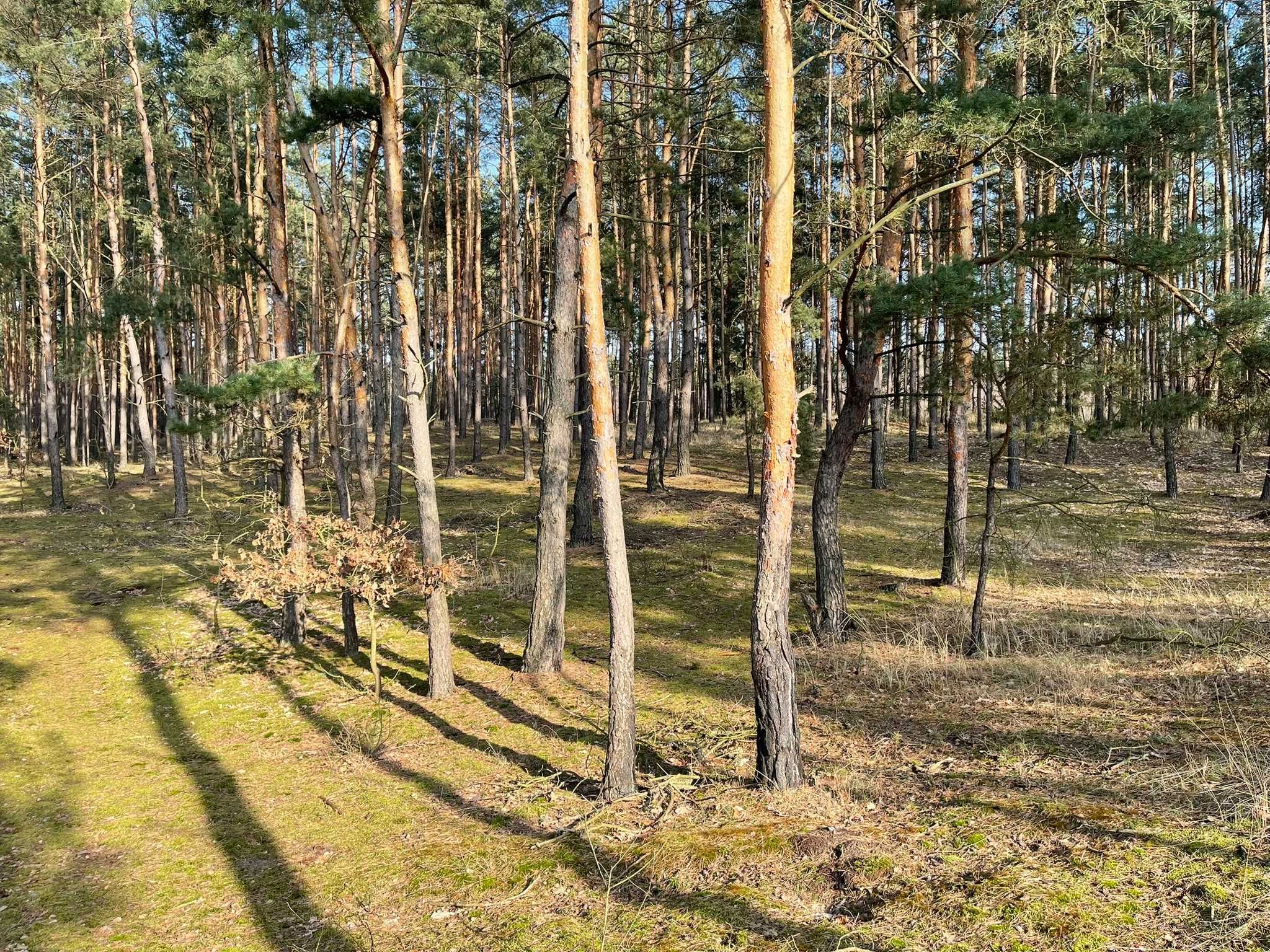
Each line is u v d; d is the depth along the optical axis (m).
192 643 13.67
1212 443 27.72
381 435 28.50
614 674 7.38
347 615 12.71
